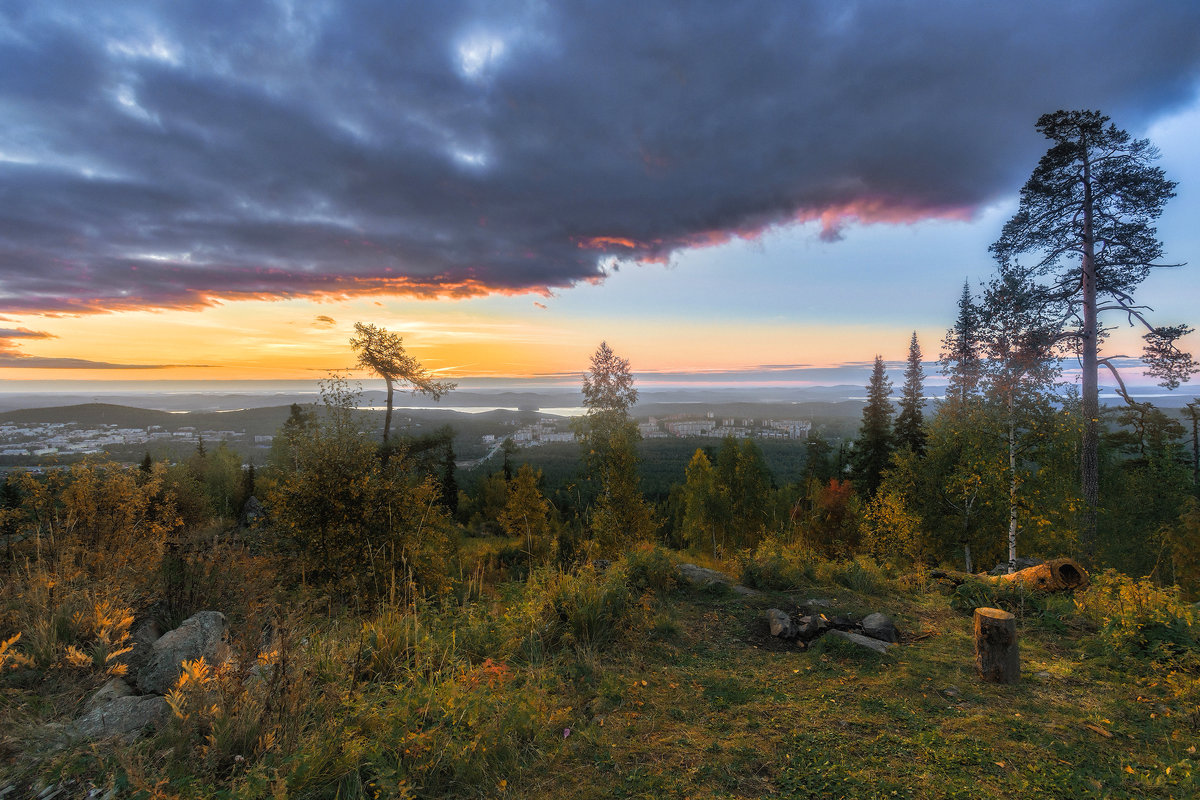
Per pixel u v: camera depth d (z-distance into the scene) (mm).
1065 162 15953
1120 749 3256
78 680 3480
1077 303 16219
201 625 4340
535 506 25562
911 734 3434
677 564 8422
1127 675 4492
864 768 2980
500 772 2842
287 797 2295
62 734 2750
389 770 2514
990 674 4391
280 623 3590
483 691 3416
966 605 6957
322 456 7879
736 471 35688
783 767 2994
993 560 21469
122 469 7590
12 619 3869
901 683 4367
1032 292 15648
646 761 3039
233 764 2594
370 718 2920
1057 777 2867
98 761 2527
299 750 2604
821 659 5008
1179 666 4438
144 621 4801
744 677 4574
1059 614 6457
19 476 6652
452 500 37188
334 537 7398
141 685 3547
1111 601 5516
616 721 3576
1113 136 15227
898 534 17047
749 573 8242
